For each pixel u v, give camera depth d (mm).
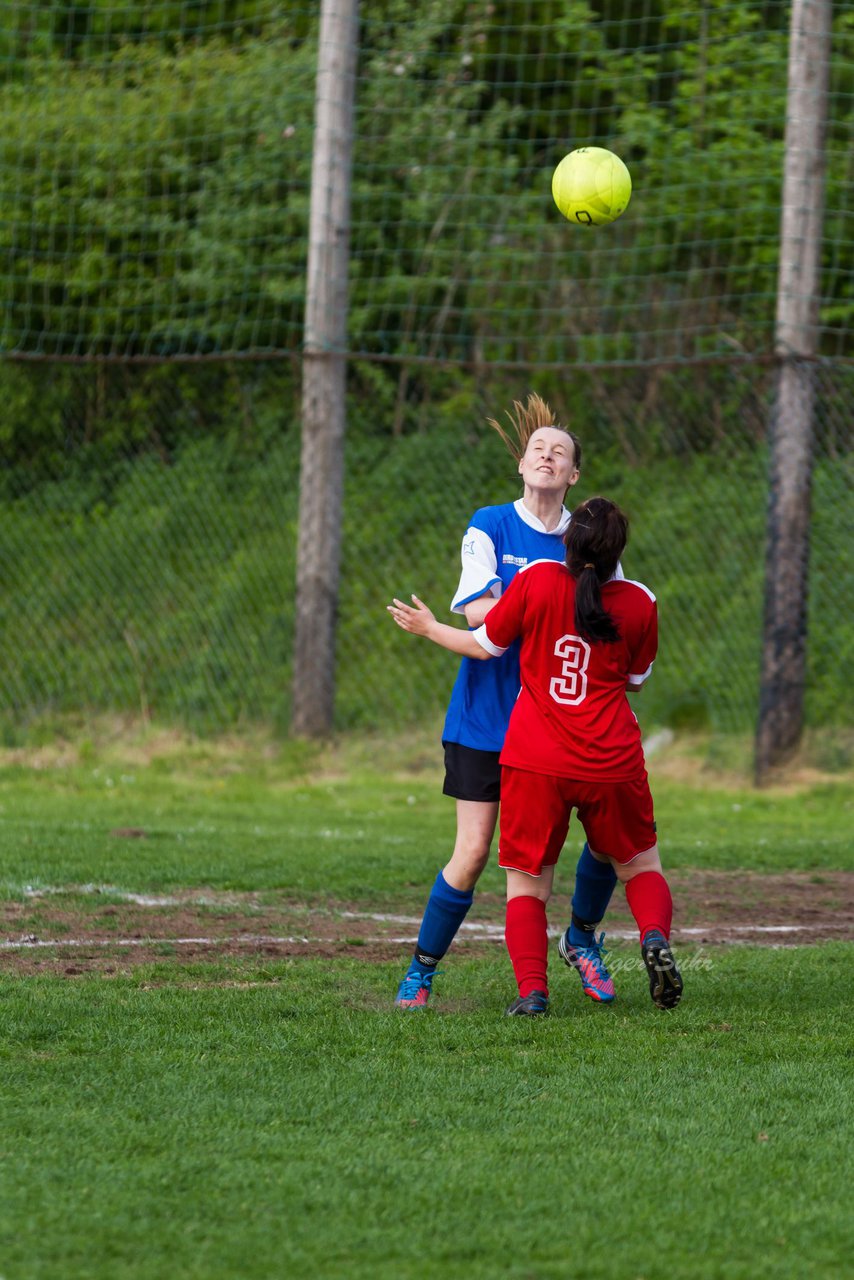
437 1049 15875
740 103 54031
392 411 54750
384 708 45531
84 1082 14422
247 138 55344
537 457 17922
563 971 20281
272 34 58562
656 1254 10719
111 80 58375
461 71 56500
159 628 49656
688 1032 16812
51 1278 10133
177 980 18953
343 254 43125
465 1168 12312
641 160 55906
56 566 52531
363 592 49594
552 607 16875
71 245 55094
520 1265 10500
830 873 28938
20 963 19672
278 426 54250
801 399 41094
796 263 41062
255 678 46656
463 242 55750
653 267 55281
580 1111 13836
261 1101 13938
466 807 17859
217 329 52719
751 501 50125
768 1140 13141
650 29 56625
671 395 53281
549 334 55375
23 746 44938
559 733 16922
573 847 31375
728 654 46094
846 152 53062
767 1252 10797
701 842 32531
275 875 26812
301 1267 10398
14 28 58000
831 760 41375
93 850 29031
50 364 55094
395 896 25406
